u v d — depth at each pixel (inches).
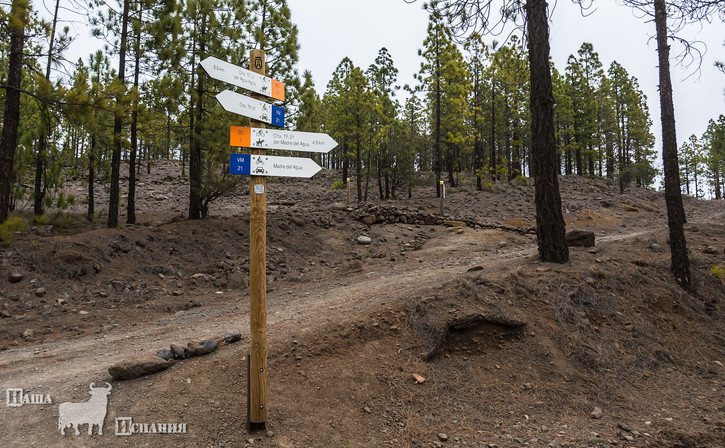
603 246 464.8
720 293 376.2
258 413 160.2
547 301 286.7
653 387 236.5
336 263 540.1
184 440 153.6
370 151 1053.2
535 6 378.6
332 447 159.8
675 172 382.0
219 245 519.2
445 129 1139.9
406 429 177.6
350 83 1000.9
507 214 938.1
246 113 157.1
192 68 573.6
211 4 582.2
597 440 176.1
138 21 511.2
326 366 208.5
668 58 395.2
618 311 300.4
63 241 409.7
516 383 219.6
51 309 321.4
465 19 350.6
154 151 1689.2
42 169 574.9
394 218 757.9
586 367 242.4
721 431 188.4
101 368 210.4
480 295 276.4
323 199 1133.7
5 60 593.3
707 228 706.8
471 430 181.9
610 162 1936.5
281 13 622.2
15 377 203.8
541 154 374.6
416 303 264.7
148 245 466.9
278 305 338.6
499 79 1291.8
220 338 243.9
